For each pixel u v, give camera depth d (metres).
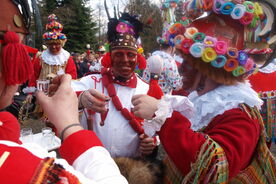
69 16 19.92
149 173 1.08
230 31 0.95
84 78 1.72
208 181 0.80
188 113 0.93
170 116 0.88
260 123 0.95
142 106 0.94
